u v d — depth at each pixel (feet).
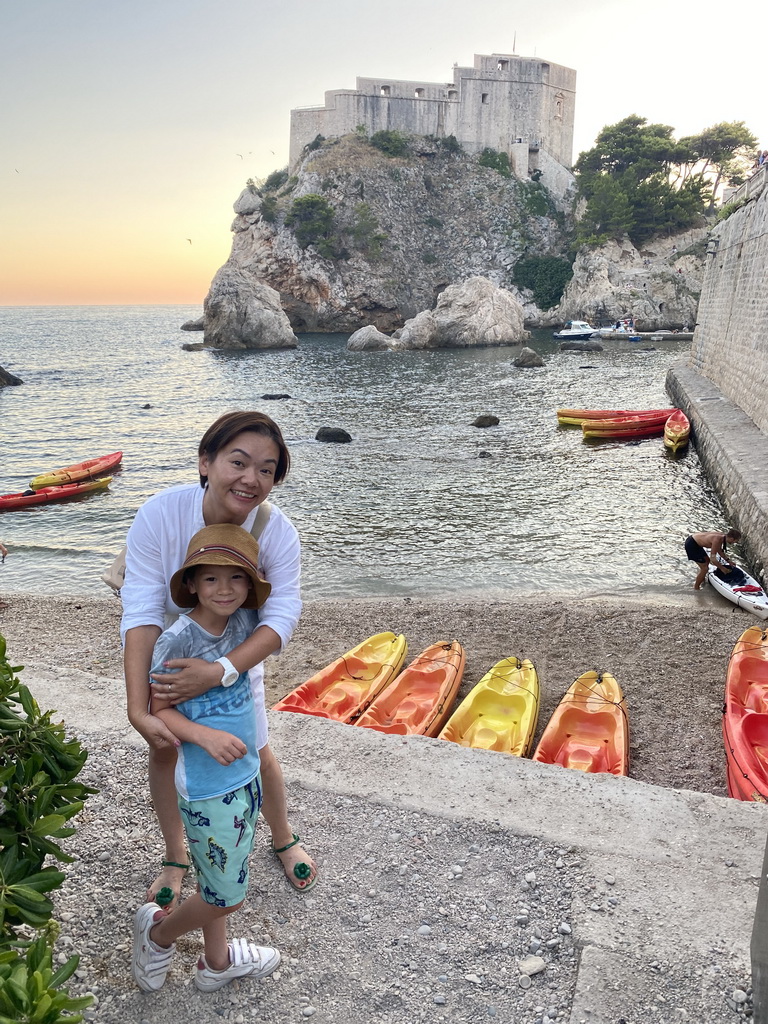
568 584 38.96
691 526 48.80
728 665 26.11
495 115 326.24
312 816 11.42
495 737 21.40
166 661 7.34
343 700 24.16
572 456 72.23
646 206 278.26
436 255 303.48
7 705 8.45
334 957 9.06
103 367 178.60
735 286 82.02
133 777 12.35
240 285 218.59
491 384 129.29
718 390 87.71
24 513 57.21
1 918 6.59
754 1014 7.91
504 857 10.54
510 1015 8.28
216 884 7.46
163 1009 8.33
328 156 308.40
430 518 52.24
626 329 229.45
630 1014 8.20
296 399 116.67
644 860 10.39
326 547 46.24
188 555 7.33
